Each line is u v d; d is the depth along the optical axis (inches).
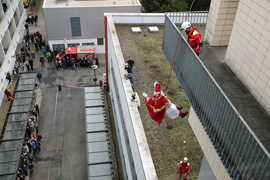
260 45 306.3
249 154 241.4
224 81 364.8
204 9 1523.1
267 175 218.7
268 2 284.4
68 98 1113.4
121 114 686.5
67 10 1251.2
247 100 330.3
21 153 792.3
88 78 1222.9
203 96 326.6
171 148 460.8
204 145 327.0
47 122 1003.3
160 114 342.6
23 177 783.1
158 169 425.4
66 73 1249.4
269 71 295.0
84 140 941.2
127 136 608.7
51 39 1320.1
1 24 1005.8
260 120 305.6
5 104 1013.8
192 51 355.9
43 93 1131.9
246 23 332.5
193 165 433.4
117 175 780.0
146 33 857.5
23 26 1370.6
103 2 1325.0
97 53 1397.6
